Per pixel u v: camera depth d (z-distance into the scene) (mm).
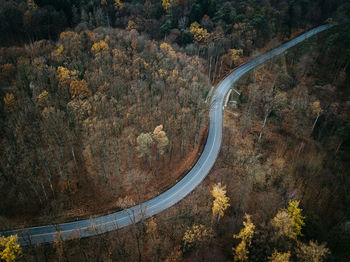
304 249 49656
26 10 127750
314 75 118938
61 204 70312
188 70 105125
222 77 125250
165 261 55219
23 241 62312
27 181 72438
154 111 90000
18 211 69688
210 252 58188
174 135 88812
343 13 141000
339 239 56531
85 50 108812
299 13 150000
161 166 82750
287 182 73188
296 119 99000
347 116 98750
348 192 76812
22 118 81125
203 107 93062
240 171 78438
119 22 140875
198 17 136500
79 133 83812
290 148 90688
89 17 141250
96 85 92938
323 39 133625
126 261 57906
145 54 108812
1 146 78062
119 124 84750
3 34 121500
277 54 133125
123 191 74938
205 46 123438
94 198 73625
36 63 97125
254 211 66438
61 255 57281
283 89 111500
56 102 85938
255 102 106125
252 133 93750
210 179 77500
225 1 157625
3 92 89812
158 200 72125
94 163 75625
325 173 82438
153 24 132250
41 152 72688
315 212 68562
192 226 58375
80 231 64250
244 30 133750
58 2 137500
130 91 93500
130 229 64500
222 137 92438
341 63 114125
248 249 54250
